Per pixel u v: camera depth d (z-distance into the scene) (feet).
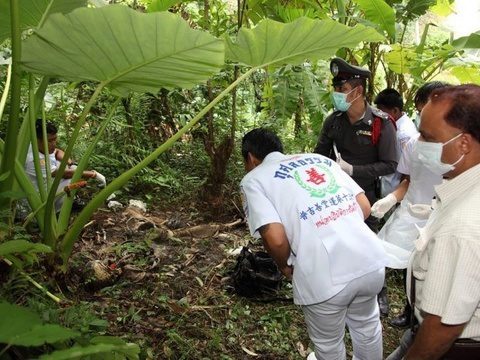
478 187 4.60
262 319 9.87
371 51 15.15
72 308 6.61
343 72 10.39
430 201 9.62
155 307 9.69
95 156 14.93
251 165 7.84
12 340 3.32
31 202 9.29
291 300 10.60
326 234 6.81
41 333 3.38
